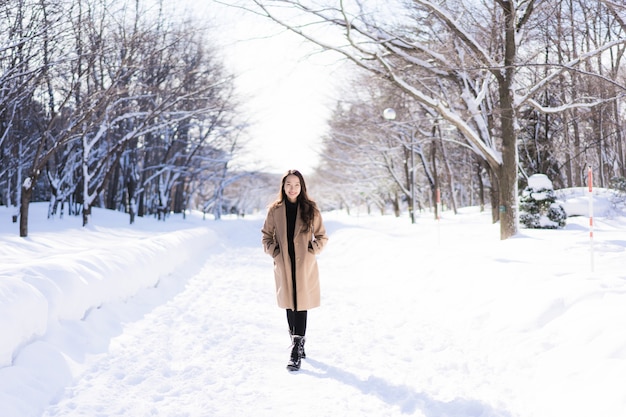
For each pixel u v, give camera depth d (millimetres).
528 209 16266
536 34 14477
